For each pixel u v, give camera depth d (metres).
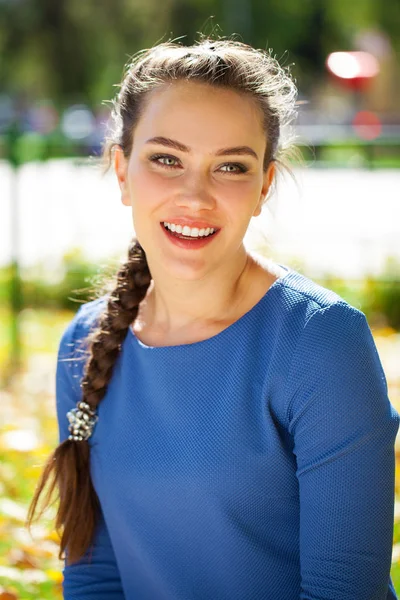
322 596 2.41
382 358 7.60
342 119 29.55
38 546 4.06
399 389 6.70
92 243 10.31
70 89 42.84
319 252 10.16
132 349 2.69
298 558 2.57
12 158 8.22
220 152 2.47
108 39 41.78
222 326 2.58
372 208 12.93
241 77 2.50
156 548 2.62
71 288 9.54
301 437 2.43
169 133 2.49
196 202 2.46
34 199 13.85
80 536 2.85
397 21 43.34
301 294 2.50
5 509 4.38
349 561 2.42
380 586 2.45
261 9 41.00
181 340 2.61
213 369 2.50
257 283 2.62
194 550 2.58
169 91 2.52
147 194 2.54
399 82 43.12
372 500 2.42
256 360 2.47
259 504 2.51
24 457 5.29
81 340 2.94
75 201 11.25
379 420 2.42
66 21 41.81
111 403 2.71
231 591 2.59
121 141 2.71
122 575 2.81
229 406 2.47
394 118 31.42
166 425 2.56
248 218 2.54
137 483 2.59
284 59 3.02
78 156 10.86
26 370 7.41
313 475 2.43
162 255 2.56
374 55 42.44
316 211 12.57
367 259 9.77
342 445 2.40
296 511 2.54
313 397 2.40
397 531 4.19
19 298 8.27
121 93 2.70
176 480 2.52
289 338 2.44
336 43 43.34
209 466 2.48
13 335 7.80
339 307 2.45
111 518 2.73
